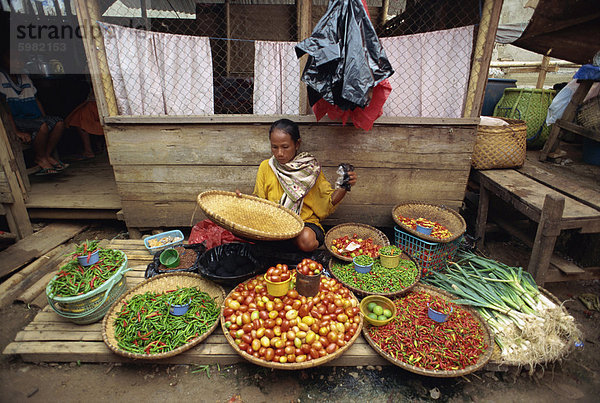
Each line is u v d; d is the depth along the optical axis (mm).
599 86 3857
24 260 3234
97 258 2477
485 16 2871
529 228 3625
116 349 2092
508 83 5691
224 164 3328
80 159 5555
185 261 3004
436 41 3037
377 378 2254
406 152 3270
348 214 3541
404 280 2693
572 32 4023
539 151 4855
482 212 3654
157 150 3279
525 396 2154
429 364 2064
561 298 3020
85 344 2293
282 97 3236
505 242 3904
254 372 2271
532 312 2441
